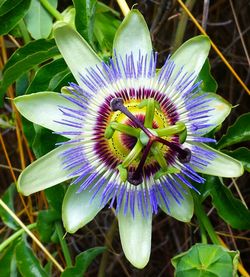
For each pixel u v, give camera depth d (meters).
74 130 0.21
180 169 0.21
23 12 0.25
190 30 0.32
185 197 0.22
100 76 0.21
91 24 0.24
